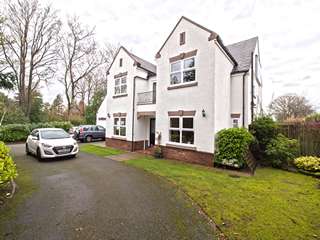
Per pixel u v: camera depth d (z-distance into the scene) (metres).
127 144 15.12
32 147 11.02
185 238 3.50
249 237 3.57
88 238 3.45
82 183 6.63
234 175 8.05
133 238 3.48
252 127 10.92
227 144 9.13
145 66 15.89
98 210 4.60
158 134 12.25
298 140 10.55
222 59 10.62
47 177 7.30
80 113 36.78
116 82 16.86
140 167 9.12
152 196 5.54
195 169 8.97
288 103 28.20
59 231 3.66
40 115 31.83
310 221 4.23
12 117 22.77
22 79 24.77
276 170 9.20
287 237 3.60
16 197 5.32
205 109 9.92
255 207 4.89
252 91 12.57
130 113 15.06
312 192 6.11
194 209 4.73
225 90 11.10
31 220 4.06
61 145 10.27
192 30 10.67
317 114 12.19
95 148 15.61
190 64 10.78
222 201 5.25
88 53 30.05
